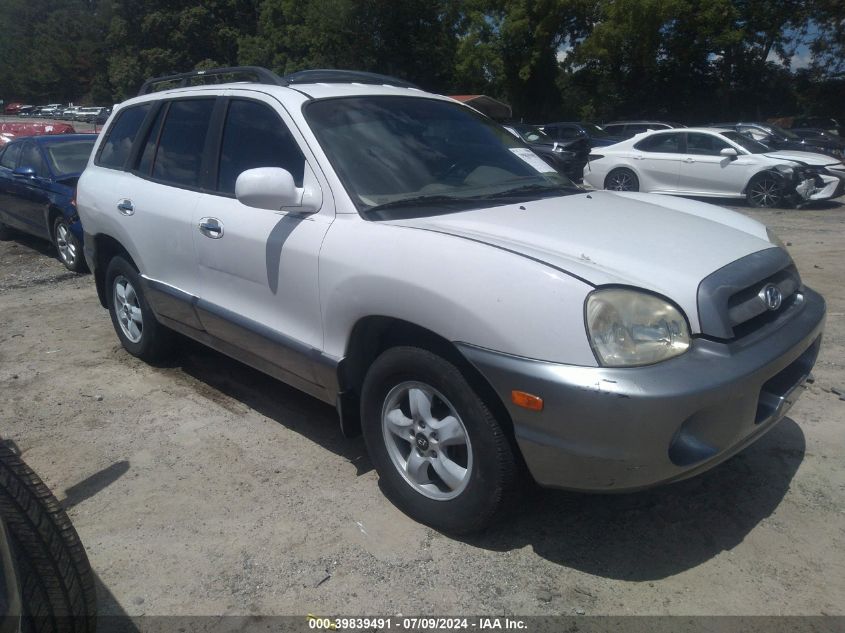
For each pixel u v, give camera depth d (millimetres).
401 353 3041
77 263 8367
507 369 2633
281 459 3844
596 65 36031
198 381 4934
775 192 12664
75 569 2299
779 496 3371
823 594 2740
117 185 4855
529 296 2623
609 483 2600
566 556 3000
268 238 3582
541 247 2949
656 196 4242
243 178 3289
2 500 2184
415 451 3150
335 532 3191
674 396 2473
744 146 13352
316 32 31812
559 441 2590
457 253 2830
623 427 2480
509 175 3938
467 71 34062
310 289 3381
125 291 5152
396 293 2961
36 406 4613
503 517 2986
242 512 3369
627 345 2539
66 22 81875
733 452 2826
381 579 2889
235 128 4023
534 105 37344
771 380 2986
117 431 4227
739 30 31797
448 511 3043
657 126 21547
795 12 32844
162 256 4434
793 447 3811
